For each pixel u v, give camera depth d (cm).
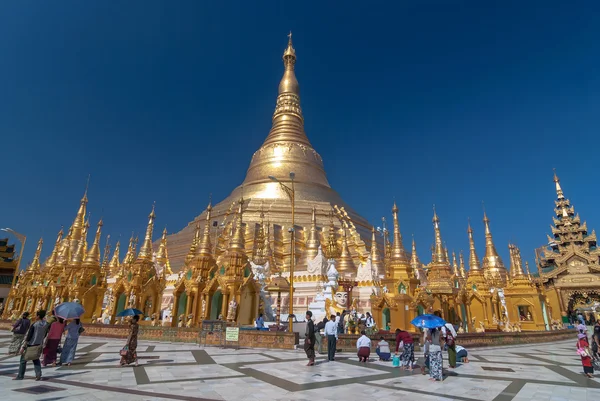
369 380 1603
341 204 8319
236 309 3762
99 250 4800
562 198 8625
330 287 4044
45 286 5356
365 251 6247
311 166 8575
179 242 7312
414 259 6144
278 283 3750
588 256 7675
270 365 1970
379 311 3622
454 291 4097
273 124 9431
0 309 8156
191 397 1237
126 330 3541
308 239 6028
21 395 1240
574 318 7638
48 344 1858
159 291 4438
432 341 1700
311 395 1302
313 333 2036
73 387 1366
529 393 1398
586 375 1809
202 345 2975
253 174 8488
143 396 1239
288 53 10006
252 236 6278
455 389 1452
